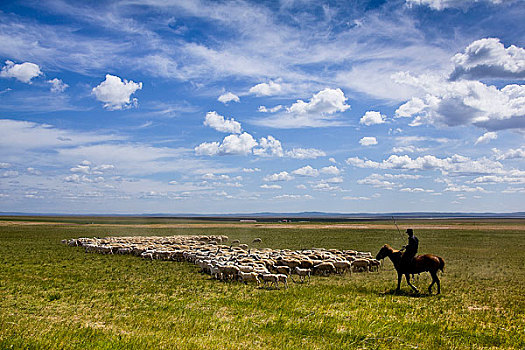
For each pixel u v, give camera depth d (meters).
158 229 91.56
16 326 12.60
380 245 50.44
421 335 12.42
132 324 13.23
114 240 48.22
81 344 10.84
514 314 15.59
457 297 18.69
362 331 12.67
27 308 15.38
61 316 14.28
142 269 27.59
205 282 22.39
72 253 37.69
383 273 26.91
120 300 17.17
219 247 40.97
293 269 26.14
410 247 19.66
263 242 55.22
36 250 39.75
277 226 110.38
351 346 11.40
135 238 51.44
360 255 34.06
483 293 19.84
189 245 42.44
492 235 68.38
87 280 22.36
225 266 22.80
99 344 10.82
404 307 16.22
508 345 11.72
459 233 74.44
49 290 19.23
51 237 60.56
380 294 19.12
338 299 17.67
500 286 21.98
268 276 20.98
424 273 26.97
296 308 15.83
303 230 88.19
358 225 116.94
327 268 25.73
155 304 16.45
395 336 12.30
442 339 12.08
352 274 26.38
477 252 41.34
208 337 11.84
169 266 29.50
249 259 26.61
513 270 28.83
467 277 25.38
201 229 92.81
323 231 83.88
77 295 18.05
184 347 10.78
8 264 28.61
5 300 16.69
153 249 37.62
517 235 68.06
